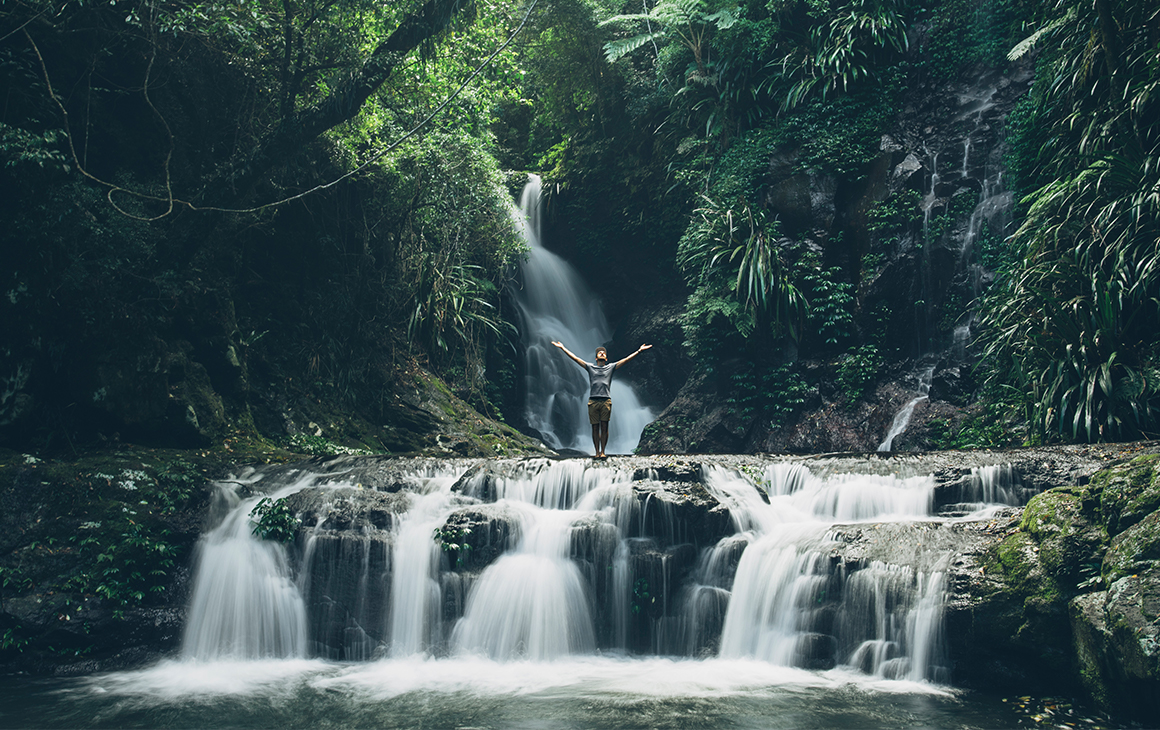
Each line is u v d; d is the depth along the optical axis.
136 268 10.79
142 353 10.50
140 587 8.22
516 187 22.28
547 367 19.64
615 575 7.84
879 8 17.33
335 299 14.25
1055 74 12.48
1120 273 9.70
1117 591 5.27
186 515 8.94
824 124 17.48
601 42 20.25
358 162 14.73
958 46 17.14
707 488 8.62
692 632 7.62
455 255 16.05
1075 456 8.18
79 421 10.17
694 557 7.92
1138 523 5.52
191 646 8.02
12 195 9.82
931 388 15.29
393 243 15.68
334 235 14.61
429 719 5.59
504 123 23.84
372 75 11.52
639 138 20.88
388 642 7.89
